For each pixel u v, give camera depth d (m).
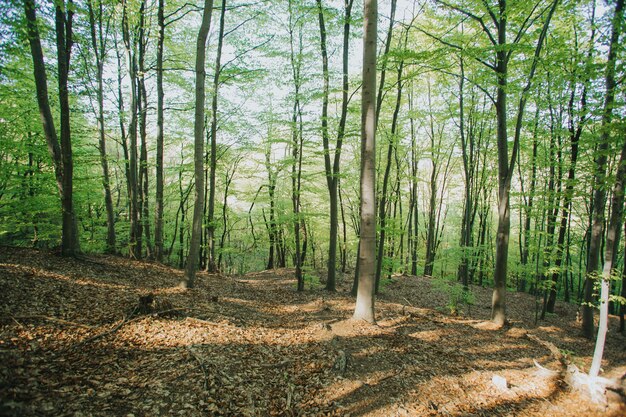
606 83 9.62
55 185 12.49
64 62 9.26
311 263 27.33
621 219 7.33
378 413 5.17
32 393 4.06
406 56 9.70
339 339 7.52
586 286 11.28
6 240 14.62
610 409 6.12
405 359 6.97
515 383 6.73
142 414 4.25
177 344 6.17
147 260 13.89
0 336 5.06
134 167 13.70
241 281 16.44
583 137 10.91
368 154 8.29
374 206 8.52
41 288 7.14
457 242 21.44
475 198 21.31
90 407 4.14
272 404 5.05
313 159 22.09
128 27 13.09
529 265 14.14
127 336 6.08
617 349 10.42
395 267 17.59
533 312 15.16
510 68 12.50
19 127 12.08
